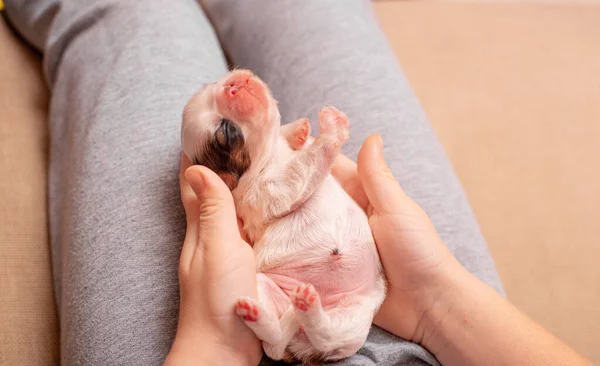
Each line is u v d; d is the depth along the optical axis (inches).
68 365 16.3
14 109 21.6
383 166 16.7
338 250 15.7
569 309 21.8
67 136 20.2
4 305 18.2
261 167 16.3
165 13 21.1
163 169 17.9
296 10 21.6
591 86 27.0
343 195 16.5
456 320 15.9
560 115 26.2
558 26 29.2
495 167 24.9
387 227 16.2
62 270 18.3
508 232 23.4
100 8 21.6
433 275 16.1
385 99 19.9
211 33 22.0
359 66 20.5
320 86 20.1
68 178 18.9
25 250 19.3
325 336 14.8
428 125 20.2
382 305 16.6
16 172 20.4
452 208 18.5
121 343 15.9
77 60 21.0
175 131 18.6
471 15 29.6
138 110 19.0
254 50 21.7
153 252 16.8
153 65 19.8
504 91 26.9
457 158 25.1
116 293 16.4
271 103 16.3
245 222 16.4
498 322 15.7
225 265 15.0
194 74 20.0
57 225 19.6
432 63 27.6
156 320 16.1
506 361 15.4
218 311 14.8
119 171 18.0
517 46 28.3
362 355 15.7
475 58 27.9
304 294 14.3
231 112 15.9
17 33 23.5
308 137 17.1
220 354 14.8
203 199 15.6
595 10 30.1
